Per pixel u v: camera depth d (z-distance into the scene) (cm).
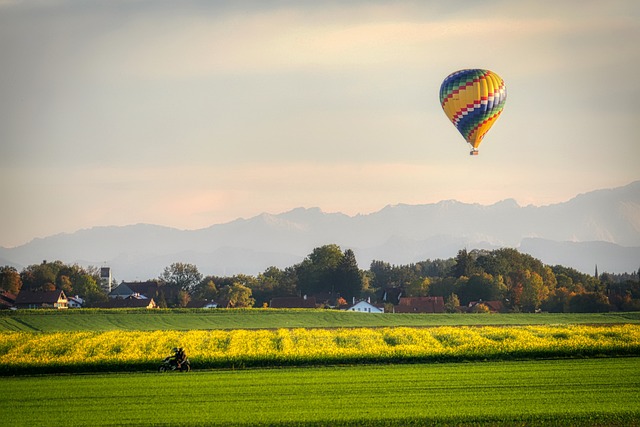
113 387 13675
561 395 12331
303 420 10900
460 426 10544
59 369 15625
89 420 11156
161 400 12438
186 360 15700
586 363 15788
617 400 11931
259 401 12225
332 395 12612
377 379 14112
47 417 11362
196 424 10806
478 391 12775
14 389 13562
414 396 12431
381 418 10938
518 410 11288
